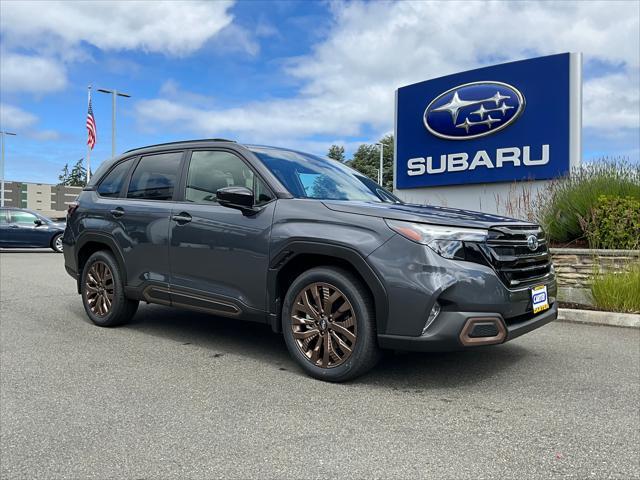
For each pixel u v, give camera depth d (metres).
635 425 3.24
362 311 3.80
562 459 2.78
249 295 4.40
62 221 19.48
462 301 3.56
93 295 5.91
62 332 5.63
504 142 11.15
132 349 4.95
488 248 3.70
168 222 5.02
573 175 9.12
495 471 2.64
